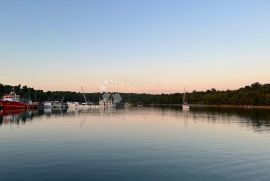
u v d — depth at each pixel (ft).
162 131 225.15
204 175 100.42
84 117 399.65
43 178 96.37
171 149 145.48
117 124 288.92
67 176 98.63
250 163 117.39
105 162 117.60
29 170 105.50
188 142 168.04
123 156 128.67
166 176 99.09
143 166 111.45
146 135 199.82
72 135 198.39
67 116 418.10
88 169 106.93
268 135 202.69
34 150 141.90
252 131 226.58
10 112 519.19
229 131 225.97
